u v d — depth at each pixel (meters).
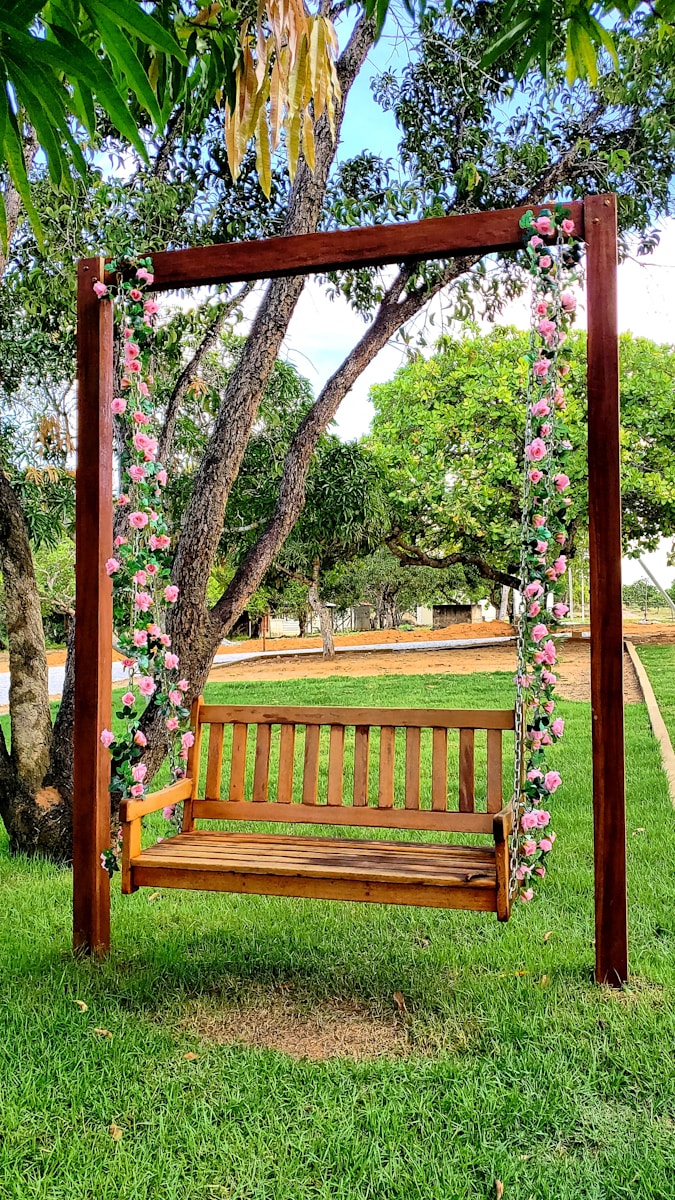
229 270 3.45
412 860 3.23
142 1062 2.59
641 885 4.12
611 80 5.95
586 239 3.10
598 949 3.05
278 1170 2.09
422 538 20.27
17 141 1.88
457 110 6.45
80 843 3.43
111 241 5.38
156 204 5.55
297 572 17.97
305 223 5.16
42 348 6.89
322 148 5.18
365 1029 2.85
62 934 3.69
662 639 19.05
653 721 8.41
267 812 3.72
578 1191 2.01
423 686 13.06
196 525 4.90
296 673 16.81
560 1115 2.31
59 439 7.34
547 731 3.11
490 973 3.21
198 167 6.38
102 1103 2.38
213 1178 2.08
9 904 4.11
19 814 4.94
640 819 5.23
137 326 3.50
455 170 6.39
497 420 18.28
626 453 18.22
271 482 11.78
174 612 4.92
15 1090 2.44
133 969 3.29
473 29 6.32
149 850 3.41
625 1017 2.79
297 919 3.90
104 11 1.79
